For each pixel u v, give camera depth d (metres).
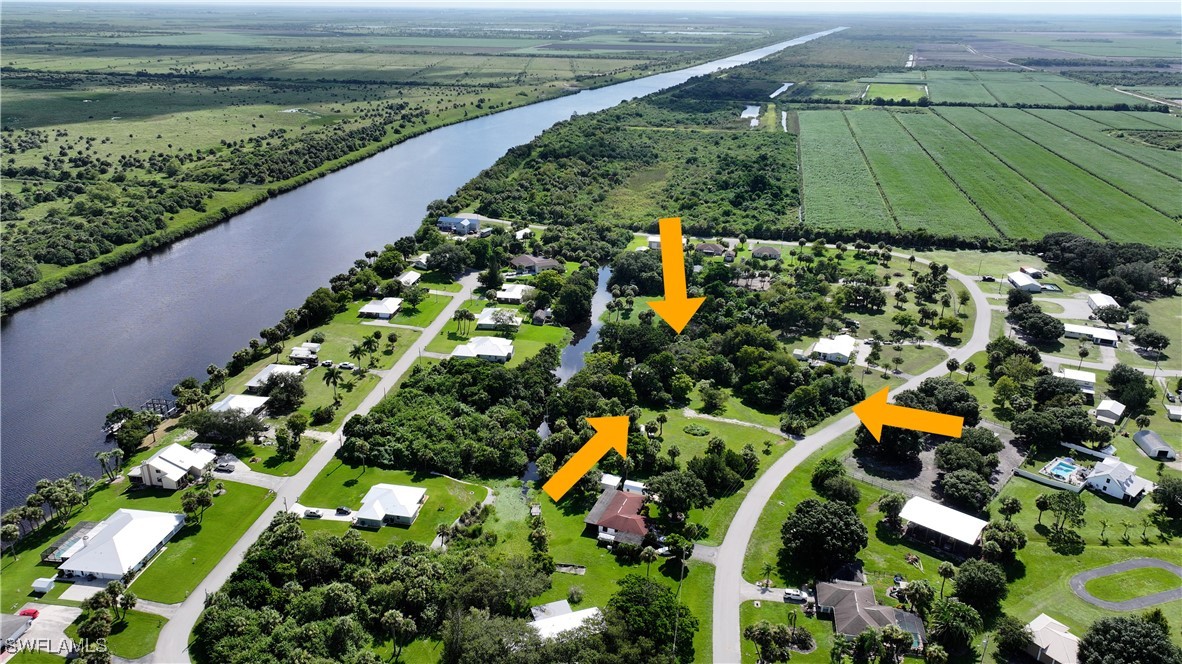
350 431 180.50
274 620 124.50
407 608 129.25
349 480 168.88
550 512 161.12
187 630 126.44
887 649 123.12
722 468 167.38
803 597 135.50
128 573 136.38
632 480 171.62
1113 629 118.44
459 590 129.88
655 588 128.88
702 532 154.12
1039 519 159.12
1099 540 153.12
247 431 178.50
